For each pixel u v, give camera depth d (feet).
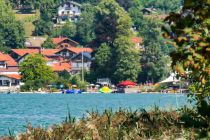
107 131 86.79
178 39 32.24
